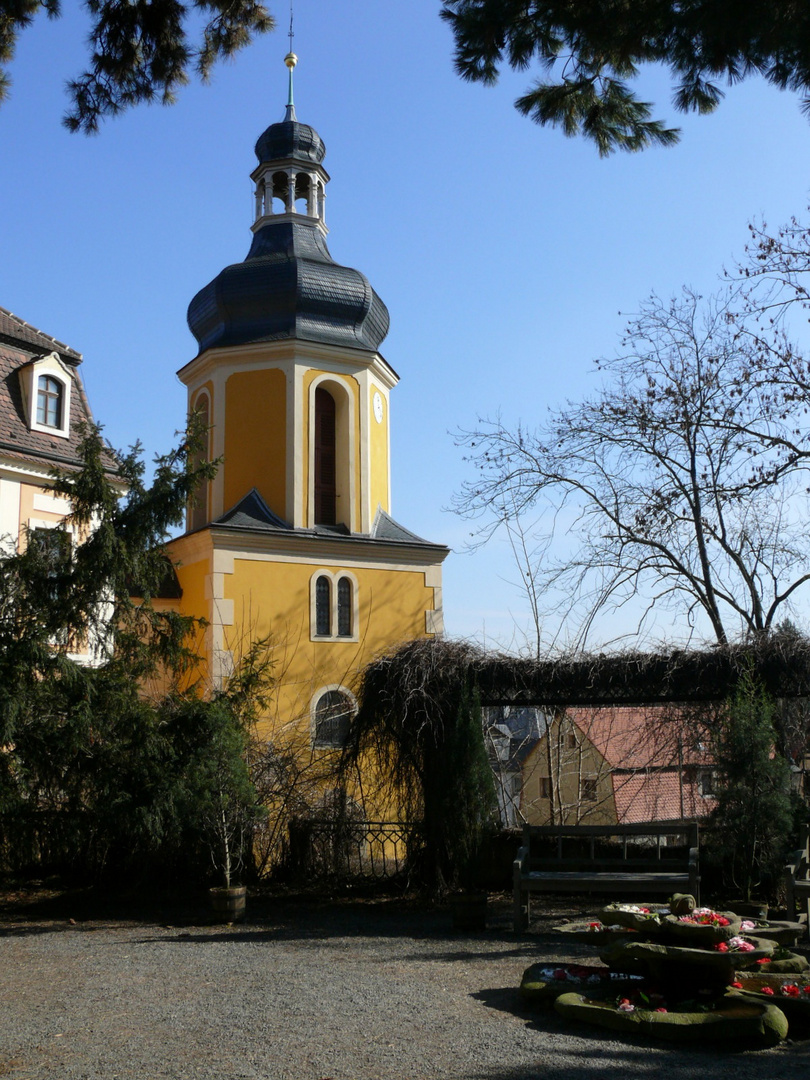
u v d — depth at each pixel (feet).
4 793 42.04
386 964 30.86
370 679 45.42
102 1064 20.66
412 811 45.42
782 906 37.88
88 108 34.68
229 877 42.11
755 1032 22.08
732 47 25.85
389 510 91.20
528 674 42.83
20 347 73.10
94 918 42.09
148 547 46.09
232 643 76.28
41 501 69.92
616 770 57.41
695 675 41.86
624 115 31.07
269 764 50.11
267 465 83.76
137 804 41.45
